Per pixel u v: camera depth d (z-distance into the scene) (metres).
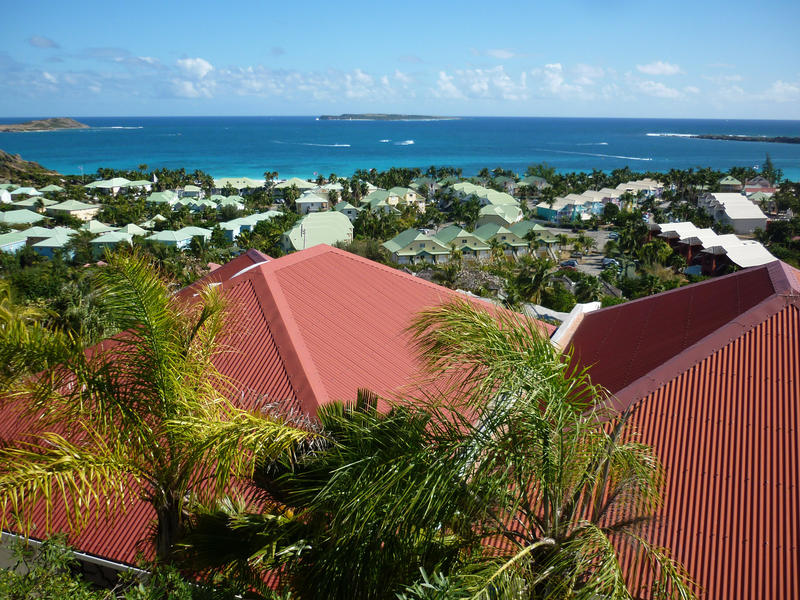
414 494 6.74
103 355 9.35
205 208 126.38
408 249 95.50
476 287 62.91
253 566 8.09
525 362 7.28
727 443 11.45
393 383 16.14
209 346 10.42
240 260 24.55
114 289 9.01
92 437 8.98
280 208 146.12
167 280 11.60
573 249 106.62
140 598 8.06
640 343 15.89
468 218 130.12
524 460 7.01
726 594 9.52
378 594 6.66
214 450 8.48
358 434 7.60
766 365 12.51
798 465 10.81
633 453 8.11
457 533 7.30
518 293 60.81
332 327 17.20
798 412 11.58
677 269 89.31
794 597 9.25
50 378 8.85
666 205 146.75
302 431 8.40
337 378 15.22
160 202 133.75
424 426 7.45
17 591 8.00
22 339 8.85
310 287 18.53
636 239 98.19
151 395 9.10
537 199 166.75
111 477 8.37
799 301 13.40
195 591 8.05
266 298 16.81
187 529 8.83
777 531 10.03
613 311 19.44
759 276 15.95
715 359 12.95
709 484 10.92
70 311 24.78
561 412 7.07
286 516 8.34
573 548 6.56
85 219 121.38
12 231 96.81
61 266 73.56
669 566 7.38
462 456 6.94
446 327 8.27
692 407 12.26
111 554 11.73
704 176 167.25
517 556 6.46
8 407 13.69
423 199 156.00
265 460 8.43
